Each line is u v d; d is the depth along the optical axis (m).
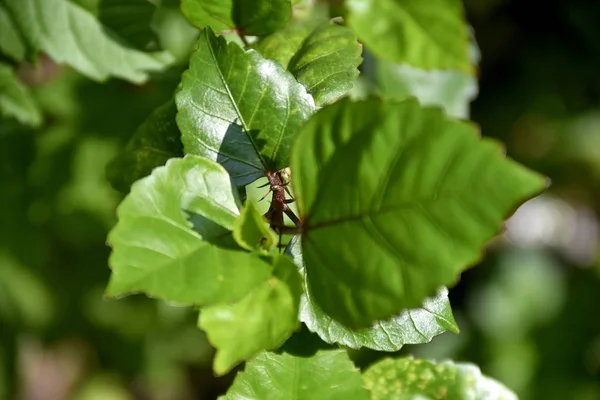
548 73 0.97
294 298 0.49
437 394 0.55
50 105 0.77
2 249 0.87
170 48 0.71
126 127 0.78
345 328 0.50
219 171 0.49
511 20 0.95
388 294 0.47
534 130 1.07
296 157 0.48
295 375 0.52
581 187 1.16
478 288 1.12
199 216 0.48
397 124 0.47
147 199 0.48
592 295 1.14
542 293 1.13
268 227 0.49
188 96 0.51
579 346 1.10
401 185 0.47
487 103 1.02
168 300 0.47
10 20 0.61
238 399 0.52
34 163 0.80
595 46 0.93
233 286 0.48
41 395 1.14
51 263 0.94
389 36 0.59
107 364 1.12
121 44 0.61
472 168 0.45
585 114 1.02
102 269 0.96
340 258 0.48
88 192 0.84
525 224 1.18
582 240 1.18
